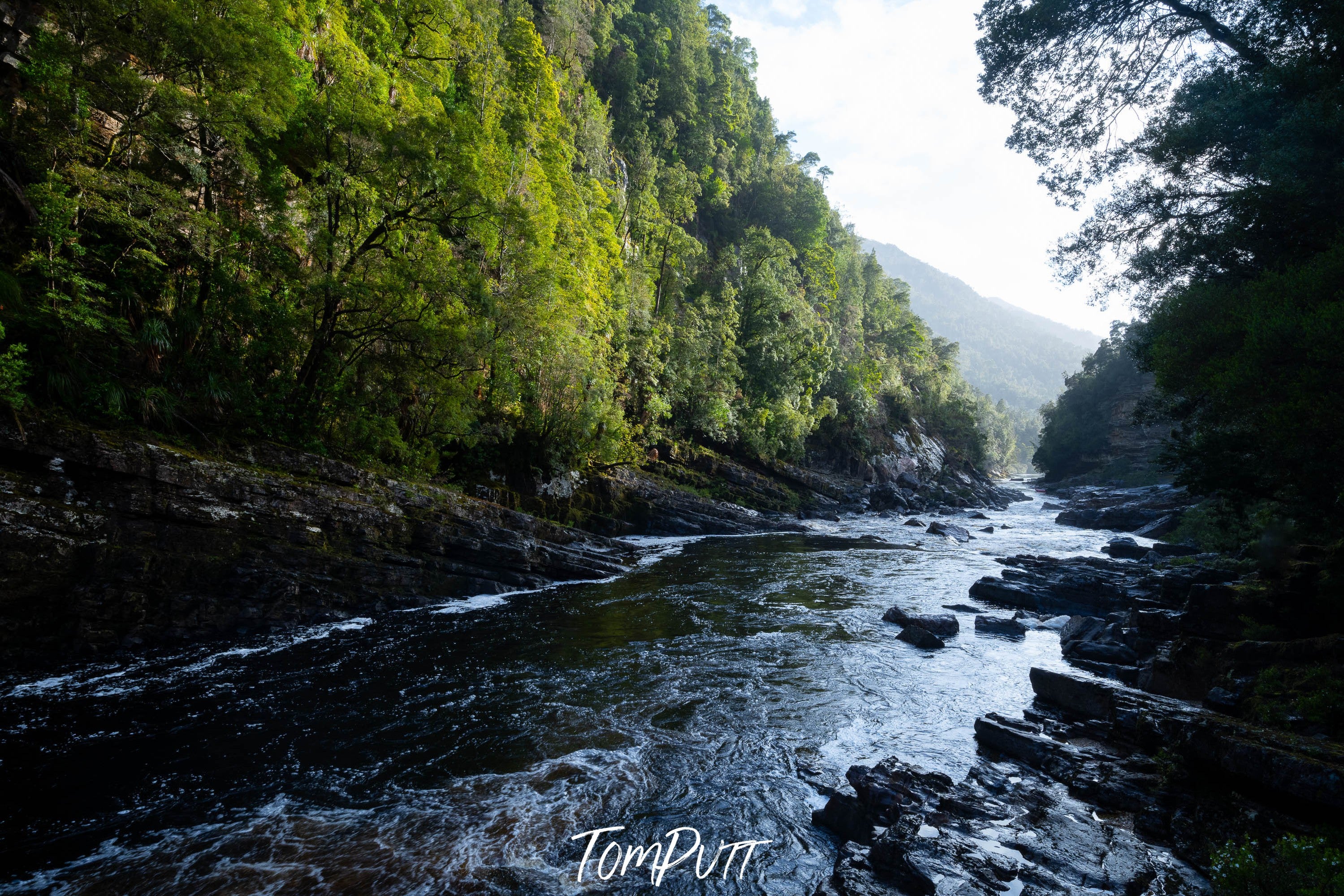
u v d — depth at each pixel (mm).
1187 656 12773
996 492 90250
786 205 92438
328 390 20156
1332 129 12094
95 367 14031
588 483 37094
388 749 10031
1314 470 10594
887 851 6926
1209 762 7961
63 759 9344
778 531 44406
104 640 13070
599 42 73812
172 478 14195
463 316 22859
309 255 20719
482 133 24172
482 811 8266
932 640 16750
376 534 18672
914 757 10250
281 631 15875
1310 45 12992
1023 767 9812
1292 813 6941
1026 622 19719
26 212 13891
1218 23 14656
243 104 16109
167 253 17453
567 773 9367
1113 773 8984
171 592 14094
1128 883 6387
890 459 78188
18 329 12742
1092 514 54281
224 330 18406
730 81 94875
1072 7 15328
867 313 116938
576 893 6730
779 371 63062
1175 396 15578
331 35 26750
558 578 23922
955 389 147750
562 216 38781
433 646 15516
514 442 31969
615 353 42344
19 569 11883
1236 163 14875
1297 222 12984
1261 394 10570
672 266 59812
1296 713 9109
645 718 11570
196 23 15211
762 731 11141
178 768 9219
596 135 57250
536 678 13492
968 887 6203
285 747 10008
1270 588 12266
